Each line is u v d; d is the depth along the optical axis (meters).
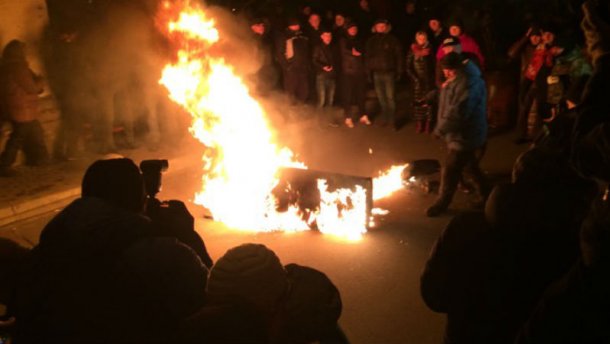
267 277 2.21
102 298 2.24
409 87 12.71
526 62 9.54
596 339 1.81
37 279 2.29
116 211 2.40
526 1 12.59
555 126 2.32
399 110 11.96
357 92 11.27
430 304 2.50
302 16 12.48
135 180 2.62
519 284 2.23
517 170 2.20
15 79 8.55
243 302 2.17
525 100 9.55
